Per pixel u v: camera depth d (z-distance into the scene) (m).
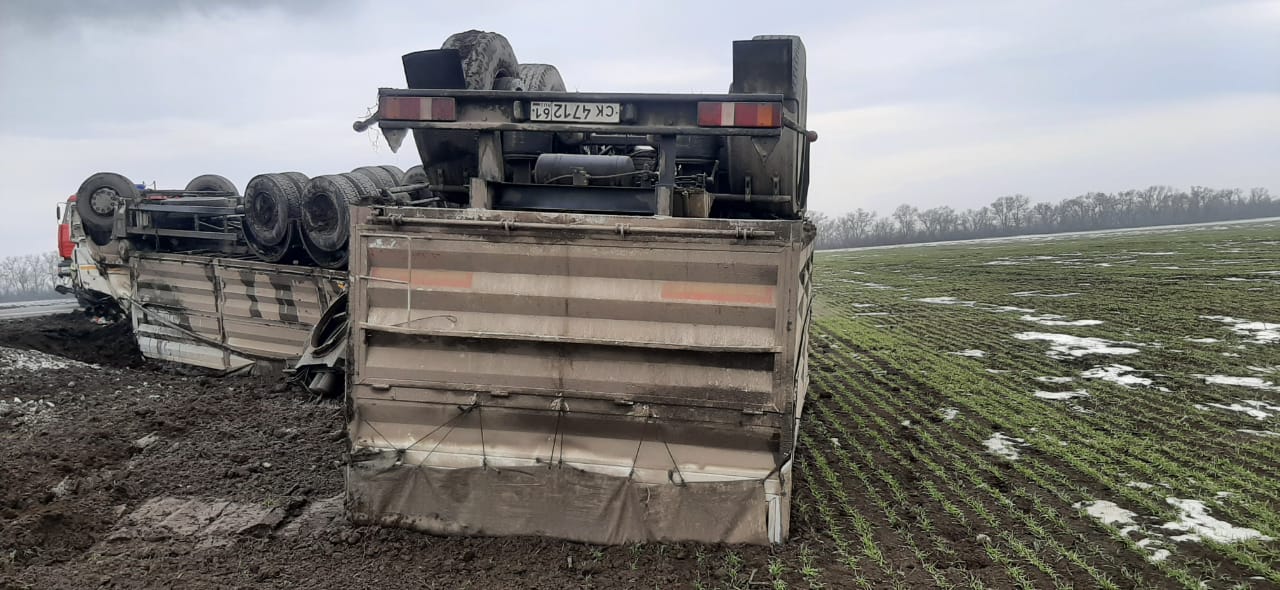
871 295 26.75
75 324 16.05
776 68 6.14
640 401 4.89
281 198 10.22
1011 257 45.47
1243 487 6.61
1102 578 4.91
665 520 4.98
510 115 5.17
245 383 10.50
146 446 7.35
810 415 9.45
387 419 5.19
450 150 6.58
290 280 10.14
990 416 9.18
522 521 5.09
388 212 5.09
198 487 6.20
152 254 11.85
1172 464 7.14
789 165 6.34
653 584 4.62
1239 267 29.47
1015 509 6.15
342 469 6.68
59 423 8.00
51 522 5.24
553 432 5.02
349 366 5.20
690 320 4.86
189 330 11.51
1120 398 10.06
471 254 5.04
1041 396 10.27
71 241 17.78
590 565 4.78
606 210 5.43
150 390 10.00
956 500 6.38
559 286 4.96
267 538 5.27
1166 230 78.75
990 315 19.86
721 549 4.95
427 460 5.16
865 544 5.34
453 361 5.10
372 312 5.17
